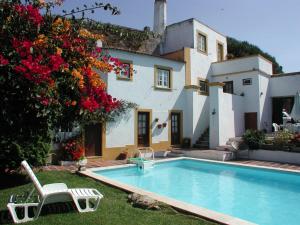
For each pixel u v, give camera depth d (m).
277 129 17.03
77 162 12.42
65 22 6.09
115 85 14.85
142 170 12.98
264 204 8.57
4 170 8.48
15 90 4.98
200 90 20.20
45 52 5.32
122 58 15.25
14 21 5.32
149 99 16.45
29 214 5.66
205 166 14.04
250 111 19.17
